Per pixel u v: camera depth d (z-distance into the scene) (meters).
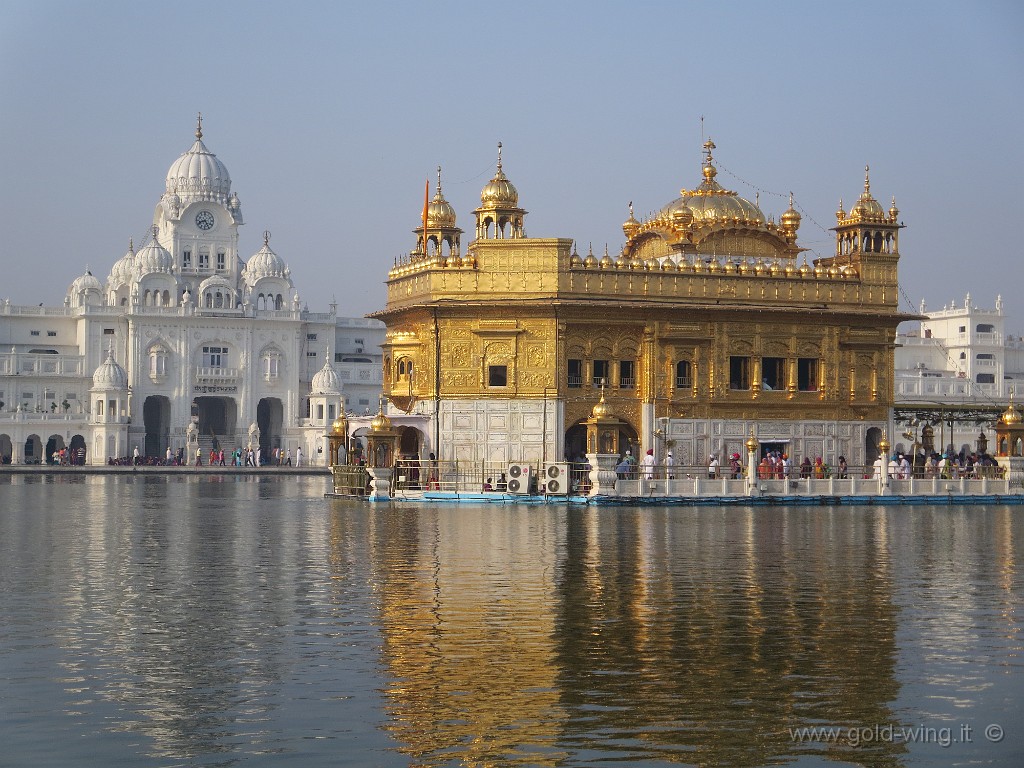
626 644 23.64
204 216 157.75
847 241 70.25
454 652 22.91
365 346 166.12
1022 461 63.44
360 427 68.31
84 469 118.75
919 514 54.25
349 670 21.56
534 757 17.20
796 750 17.55
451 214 75.75
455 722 18.67
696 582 31.28
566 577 32.00
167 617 26.19
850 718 18.92
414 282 67.00
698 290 65.94
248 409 151.00
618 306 63.94
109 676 21.14
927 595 29.44
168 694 20.05
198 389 149.25
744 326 66.38
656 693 20.19
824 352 67.75
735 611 27.09
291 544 39.94
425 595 29.03
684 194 73.06
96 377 140.50
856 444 68.50
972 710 19.36
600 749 17.52
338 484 67.50
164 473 121.44
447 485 62.47
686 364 65.75
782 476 64.44
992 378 153.62
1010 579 32.12
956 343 154.62
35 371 145.75
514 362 63.59
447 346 64.19
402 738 17.91
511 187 66.75
